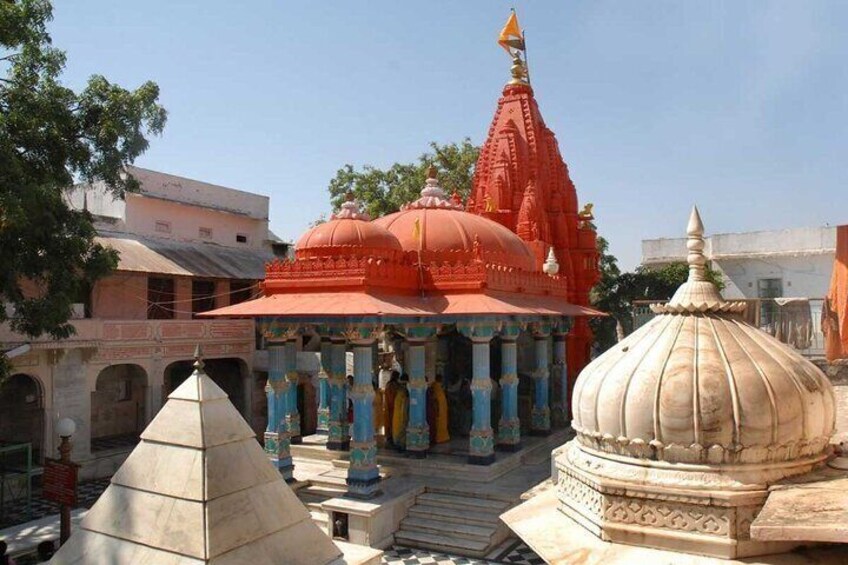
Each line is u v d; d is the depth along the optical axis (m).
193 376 5.36
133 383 25.11
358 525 13.12
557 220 23.84
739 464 4.60
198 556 4.52
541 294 18.22
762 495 4.38
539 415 19.14
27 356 18.94
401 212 18.72
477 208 24.39
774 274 32.03
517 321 16.89
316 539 5.25
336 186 36.00
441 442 17.75
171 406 5.26
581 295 24.11
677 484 4.57
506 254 17.42
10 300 14.60
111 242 23.62
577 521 5.21
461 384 19.72
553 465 7.98
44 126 14.78
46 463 12.82
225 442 5.10
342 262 14.33
